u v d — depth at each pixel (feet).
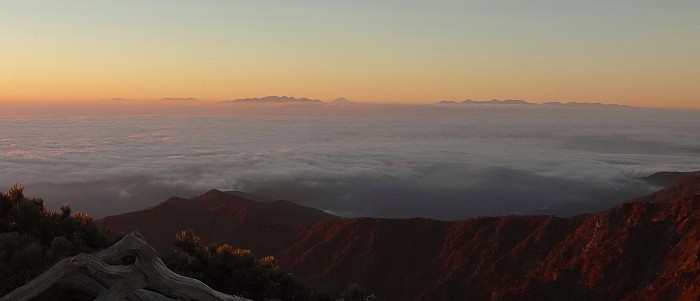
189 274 31.37
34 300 22.17
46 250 23.75
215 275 33.22
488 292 208.23
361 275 241.14
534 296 177.78
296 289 37.11
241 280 33.32
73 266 21.71
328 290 39.40
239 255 35.63
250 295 33.37
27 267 22.79
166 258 34.17
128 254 22.80
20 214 27.58
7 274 22.45
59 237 24.48
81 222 29.35
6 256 22.63
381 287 233.96
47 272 21.47
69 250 24.61
